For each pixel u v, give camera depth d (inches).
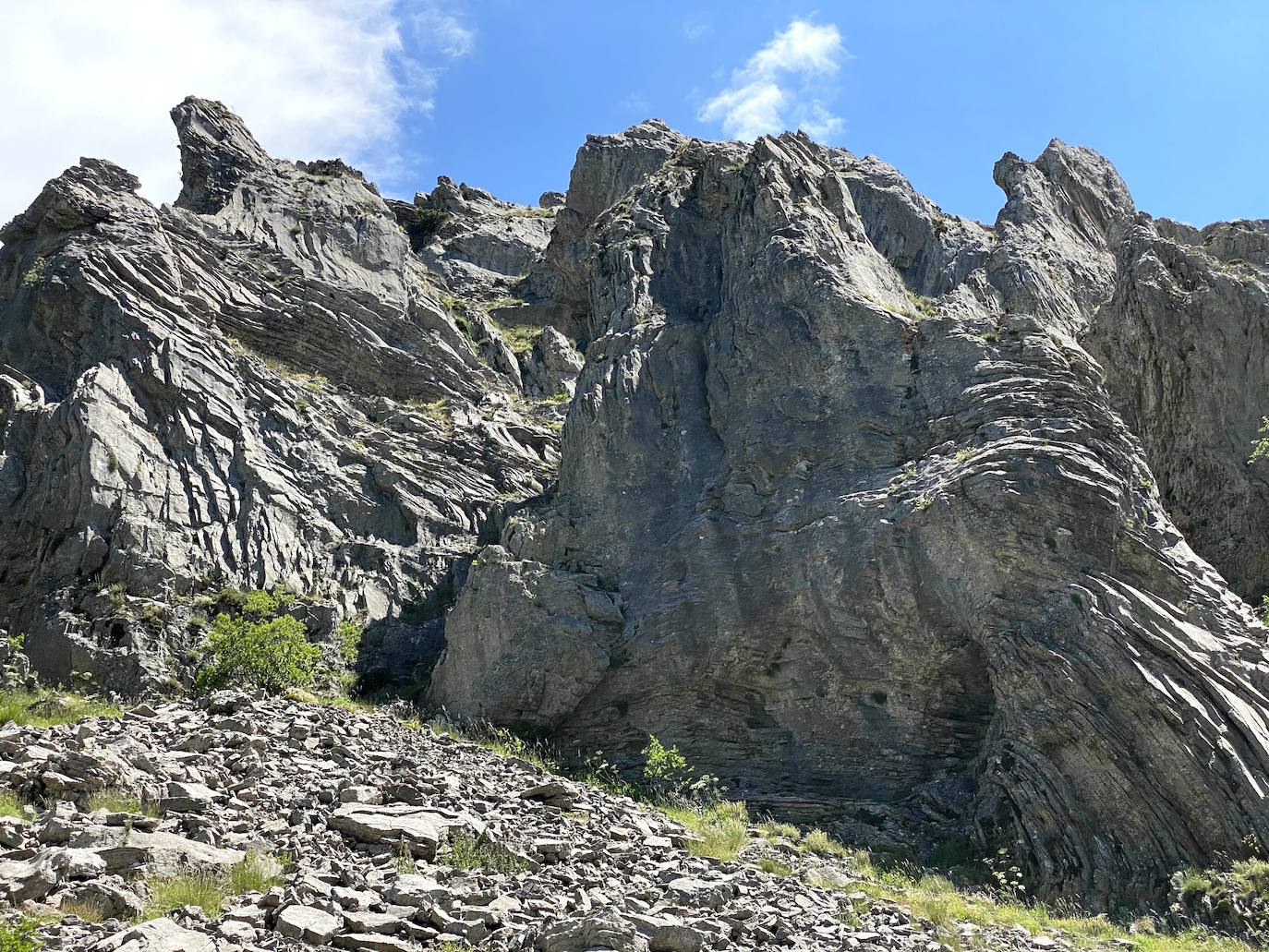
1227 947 793.6
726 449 1332.4
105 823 484.4
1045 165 2080.5
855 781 1143.0
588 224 2428.6
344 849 531.5
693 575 1234.0
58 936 365.1
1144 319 1547.7
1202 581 1102.4
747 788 1154.0
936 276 1729.8
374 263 2154.3
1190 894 885.2
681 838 763.4
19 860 434.3
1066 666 1026.7
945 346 1268.5
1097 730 997.8
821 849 945.5
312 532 1450.5
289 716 834.2
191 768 601.9
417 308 2001.7
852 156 2011.6
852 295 1342.3
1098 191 2063.2
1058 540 1088.2
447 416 1793.8
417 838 546.0
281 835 529.0
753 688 1198.9
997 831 1009.5
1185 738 968.9
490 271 2797.7
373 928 416.5
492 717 1203.2
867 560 1148.5
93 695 1123.9
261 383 1608.0
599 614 1240.8
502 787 772.6
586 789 873.5
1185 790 953.5
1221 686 996.6
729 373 1381.6
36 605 1235.2
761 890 625.0
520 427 1808.6
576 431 1414.9
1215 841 930.7
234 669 1112.8
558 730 1222.3
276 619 1173.1
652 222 1652.3
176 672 1170.6
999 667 1056.8
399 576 1444.4
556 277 2522.1
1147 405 1546.5
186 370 1509.6
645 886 571.8
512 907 473.7
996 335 1261.1
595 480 1364.4
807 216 1457.9
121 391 1434.5
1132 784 976.3
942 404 1234.0
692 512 1299.2
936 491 1138.0
